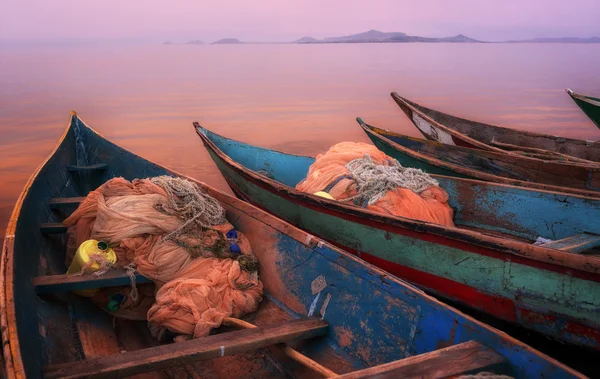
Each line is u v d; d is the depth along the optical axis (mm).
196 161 11188
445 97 23016
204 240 4250
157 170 6047
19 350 2562
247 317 4082
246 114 17969
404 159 7250
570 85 28391
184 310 3697
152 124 15672
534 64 49281
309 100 21781
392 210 5004
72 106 19000
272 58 63719
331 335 3615
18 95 22109
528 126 16297
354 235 4910
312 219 5340
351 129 15398
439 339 2979
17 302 3055
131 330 3953
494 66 45688
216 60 58125
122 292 4086
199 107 19469
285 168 7188
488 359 2492
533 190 5137
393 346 3225
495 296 3951
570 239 4406
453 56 69375
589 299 3461
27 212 4508
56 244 4852
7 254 3562
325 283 3832
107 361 2863
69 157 6871
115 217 4176
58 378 2691
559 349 3846
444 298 4371
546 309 3691
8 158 11055
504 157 6867
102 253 4008
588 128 16031
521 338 4039
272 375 3342
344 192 5348
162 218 4227
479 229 5570
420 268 4426
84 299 4074
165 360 2914
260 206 6184
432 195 5414
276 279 4258
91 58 61156
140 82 28984
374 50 103750
